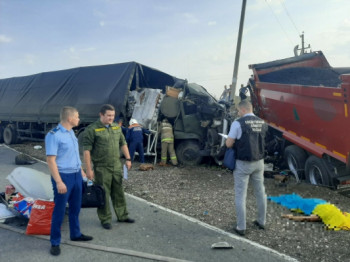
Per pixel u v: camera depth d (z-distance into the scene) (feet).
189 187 21.57
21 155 30.55
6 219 15.17
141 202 18.45
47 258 11.69
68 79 37.73
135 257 11.81
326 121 20.33
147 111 30.25
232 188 21.16
